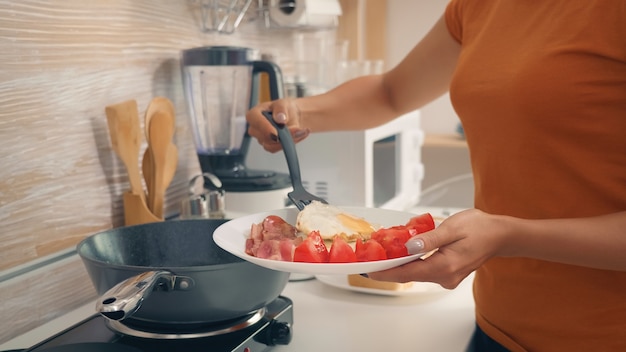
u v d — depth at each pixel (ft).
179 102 4.71
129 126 3.89
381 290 3.66
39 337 3.22
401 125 6.03
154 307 2.61
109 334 2.79
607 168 2.66
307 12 5.76
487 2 3.18
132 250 3.22
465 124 3.13
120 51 4.04
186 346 2.66
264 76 5.61
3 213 3.24
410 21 8.02
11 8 3.24
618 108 2.61
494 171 2.98
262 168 5.10
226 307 2.66
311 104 3.85
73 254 3.67
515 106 2.78
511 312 3.01
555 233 2.47
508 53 2.91
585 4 2.64
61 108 3.58
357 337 3.15
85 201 3.78
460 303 3.63
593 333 2.77
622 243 2.46
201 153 4.62
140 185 4.02
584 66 2.63
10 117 3.26
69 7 3.61
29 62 3.36
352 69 6.32
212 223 3.36
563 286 2.80
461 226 2.36
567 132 2.69
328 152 5.18
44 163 3.48
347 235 2.58
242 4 5.50
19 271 3.34
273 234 2.62
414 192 6.59
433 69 3.72
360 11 7.48
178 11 4.64
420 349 3.01
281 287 2.86
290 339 2.92
